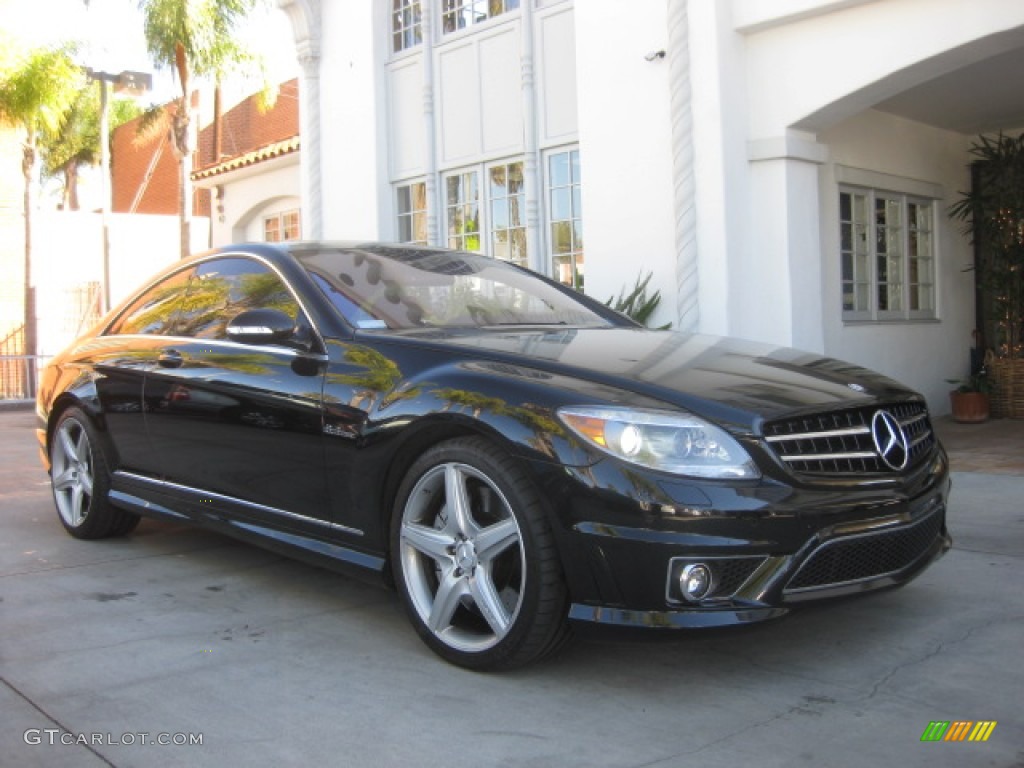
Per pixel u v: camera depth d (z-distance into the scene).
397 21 11.63
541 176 9.91
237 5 16.62
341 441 3.82
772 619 3.09
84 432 5.34
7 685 3.43
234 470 4.36
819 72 7.67
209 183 17.25
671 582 3.05
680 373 3.47
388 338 3.93
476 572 3.39
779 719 3.10
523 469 3.21
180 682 3.45
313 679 3.47
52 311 21.11
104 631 3.99
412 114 11.39
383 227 11.66
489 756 2.87
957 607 4.15
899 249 9.88
